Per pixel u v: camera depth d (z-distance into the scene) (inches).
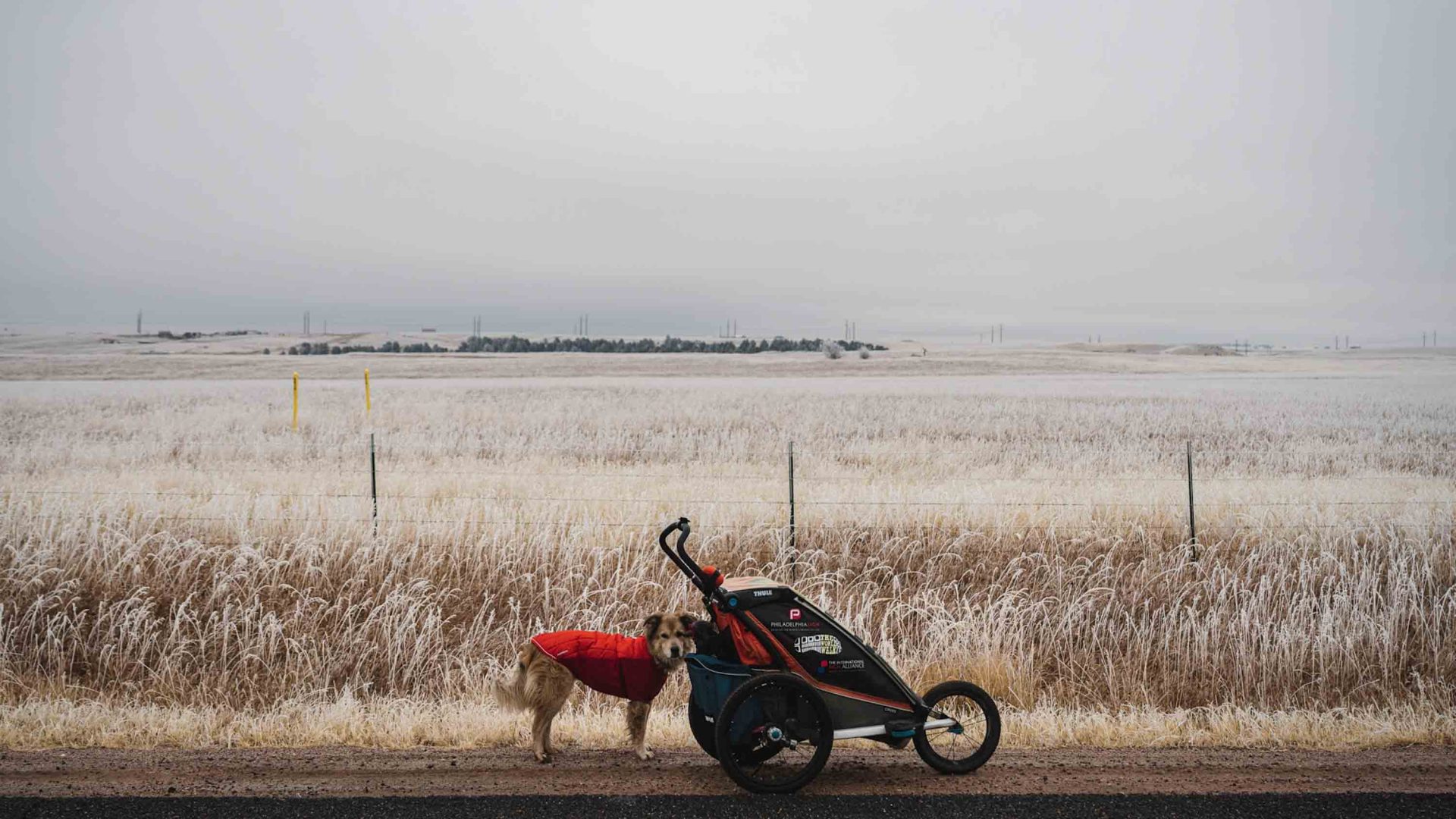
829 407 1576.0
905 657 399.2
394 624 422.6
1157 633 428.8
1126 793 224.8
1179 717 315.9
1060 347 6190.9
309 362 3585.1
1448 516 580.4
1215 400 1771.7
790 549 521.0
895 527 567.2
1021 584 491.2
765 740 233.8
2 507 573.6
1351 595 459.5
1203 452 956.6
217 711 339.3
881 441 1097.4
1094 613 448.5
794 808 218.5
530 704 255.4
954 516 587.8
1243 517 586.2
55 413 1453.0
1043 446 1010.7
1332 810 212.2
